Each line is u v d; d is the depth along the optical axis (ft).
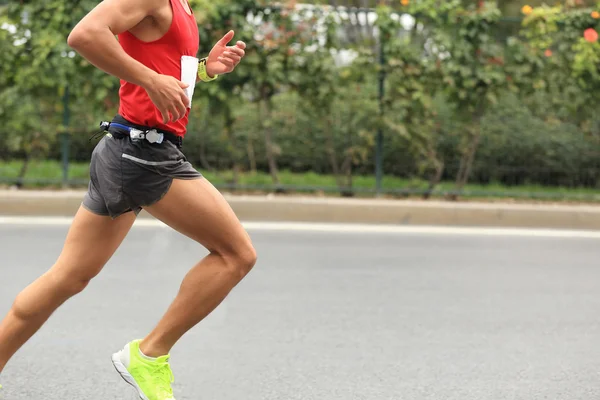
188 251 28.58
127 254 27.84
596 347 19.45
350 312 21.83
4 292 22.98
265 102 37.81
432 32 37.45
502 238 32.63
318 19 37.11
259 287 24.17
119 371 13.60
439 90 37.78
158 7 12.12
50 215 34.19
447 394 16.19
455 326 20.84
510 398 16.05
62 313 21.07
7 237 30.07
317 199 35.53
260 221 34.35
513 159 38.52
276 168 38.34
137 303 22.15
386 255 28.99
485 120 38.22
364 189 38.37
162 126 12.66
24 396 15.60
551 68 37.99
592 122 38.55
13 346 13.39
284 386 16.44
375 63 37.45
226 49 13.55
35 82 36.58
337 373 17.24
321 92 37.45
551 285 25.45
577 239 32.94
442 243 31.32
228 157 38.14
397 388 16.46
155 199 12.75
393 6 42.63
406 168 38.40
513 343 19.58
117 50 11.59
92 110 37.17
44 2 36.14
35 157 37.50
